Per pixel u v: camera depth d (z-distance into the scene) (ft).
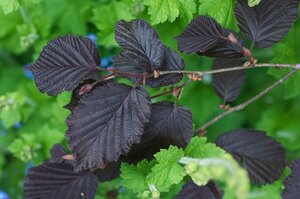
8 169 3.88
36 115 3.67
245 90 3.82
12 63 4.03
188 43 2.40
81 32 3.49
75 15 3.50
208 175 2.03
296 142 3.54
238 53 2.43
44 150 3.33
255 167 2.63
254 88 3.80
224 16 2.63
